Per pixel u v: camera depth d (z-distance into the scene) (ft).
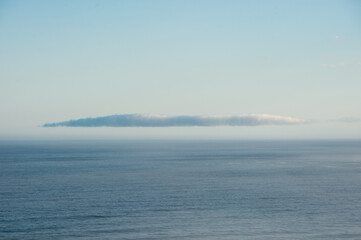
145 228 191.62
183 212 222.69
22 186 317.83
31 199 260.42
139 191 293.02
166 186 318.65
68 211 224.94
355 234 183.93
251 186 318.86
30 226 194.70
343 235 182.60
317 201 254.27
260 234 183.83
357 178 372.58
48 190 297.33
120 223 199.93
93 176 387.55
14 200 257.14
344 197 268.62
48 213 220.23
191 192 288.30
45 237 178.40
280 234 183.83
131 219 207.41
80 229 189.88
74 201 253.85
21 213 220.23
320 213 221.66
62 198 264.11
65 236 179.52
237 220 206.18
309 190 298.35
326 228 193.06
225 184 330.34
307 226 196.03
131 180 355.77
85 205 241.35
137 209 229.86
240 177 380.58
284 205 241.55
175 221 203.82
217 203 246.88
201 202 249.96
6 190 297.33
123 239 175.73
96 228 191.52
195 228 192.03
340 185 325.21
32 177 378.12
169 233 184.44
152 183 336.49
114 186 318.45
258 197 267.80
